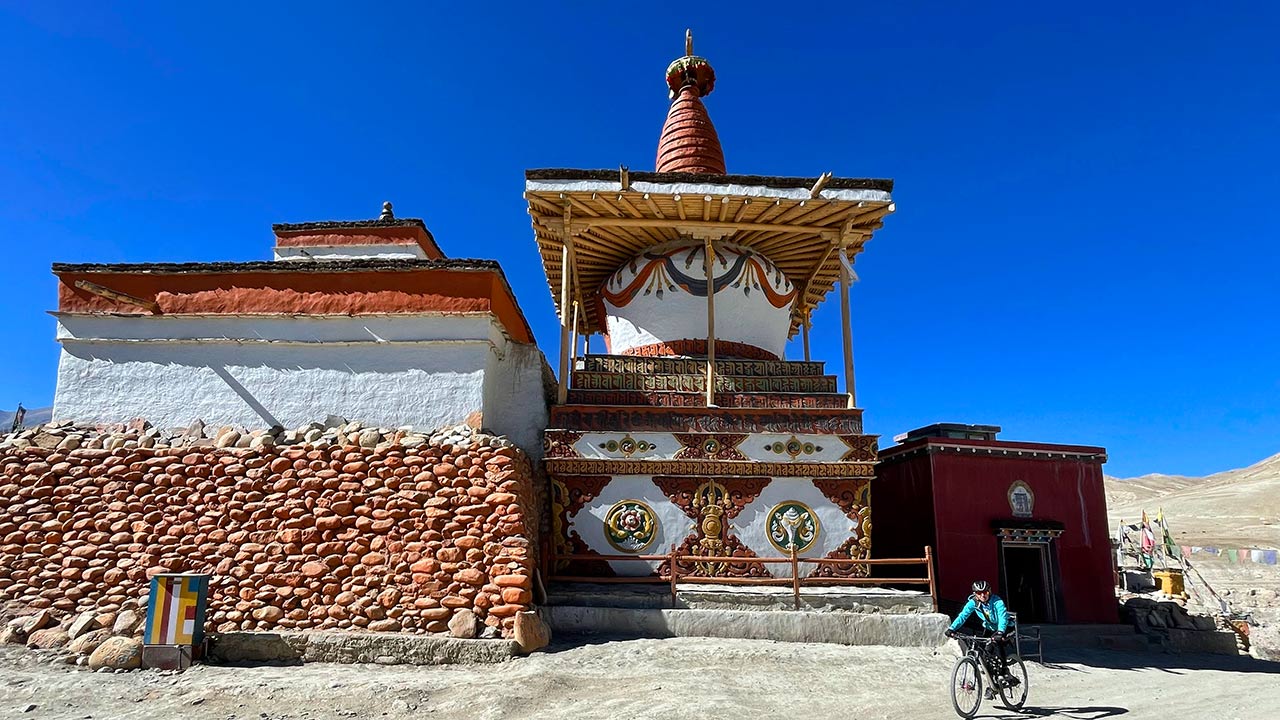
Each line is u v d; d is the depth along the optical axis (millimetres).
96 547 11477
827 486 14031
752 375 14969
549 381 15680
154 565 11375
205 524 11547
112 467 11922
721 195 13938
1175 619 18672
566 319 14352
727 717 7957
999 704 9031
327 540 11414
